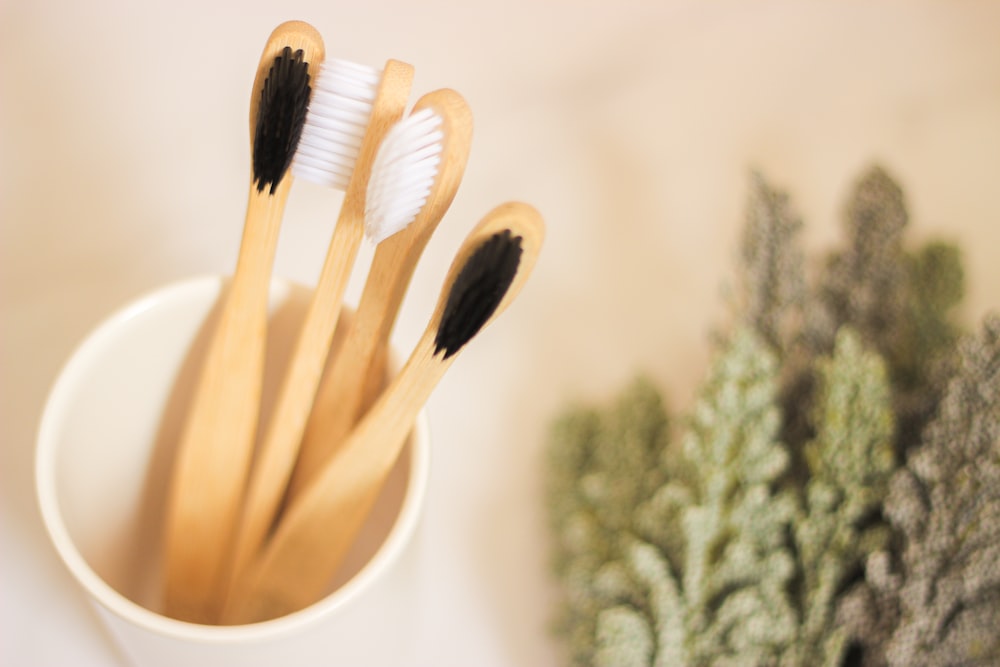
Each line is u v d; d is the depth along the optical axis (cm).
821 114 47
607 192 45
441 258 43
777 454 36
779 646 34
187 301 32
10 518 37
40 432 30
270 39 28
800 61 48
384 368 31
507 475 40
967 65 48
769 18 49
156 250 42
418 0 48
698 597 35
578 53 48
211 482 31
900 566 34
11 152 42
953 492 34
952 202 44
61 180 42
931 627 34
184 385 33
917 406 36
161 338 32
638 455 37
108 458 32
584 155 45
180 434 33
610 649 34
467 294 27
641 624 35
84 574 29
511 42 47
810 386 38
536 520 39
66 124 43
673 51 48
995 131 46
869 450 35
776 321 38
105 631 35
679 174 45
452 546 38
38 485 29
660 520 36
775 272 39
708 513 35
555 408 41
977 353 34
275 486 31
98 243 42
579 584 36
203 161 43
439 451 40
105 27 45
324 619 29
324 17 47
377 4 47
